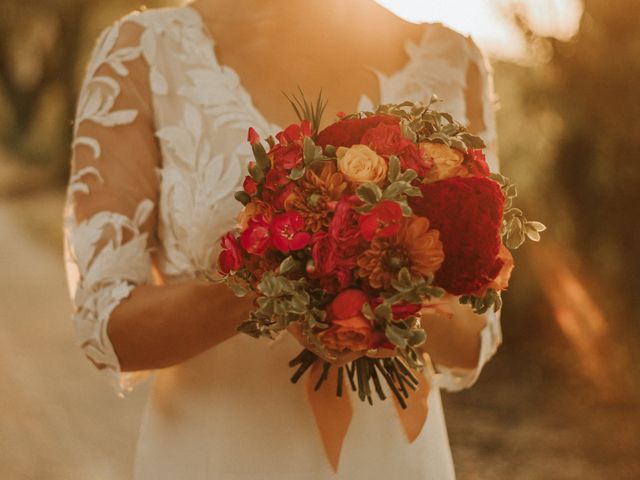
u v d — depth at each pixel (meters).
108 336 1.71
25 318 9.40
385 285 1.46
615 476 4.96
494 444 5.50
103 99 1.82
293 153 1.52
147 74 1.85
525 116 6.13
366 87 1.97
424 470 1.89
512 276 6.66
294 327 1.59
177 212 1.82
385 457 1.85
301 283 1.47
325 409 1.78
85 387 6.94
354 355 1.57
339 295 1.46
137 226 1.79
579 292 6.20
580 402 5.94
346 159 1.47
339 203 1.45
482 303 1.60
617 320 6.04
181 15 1.92
